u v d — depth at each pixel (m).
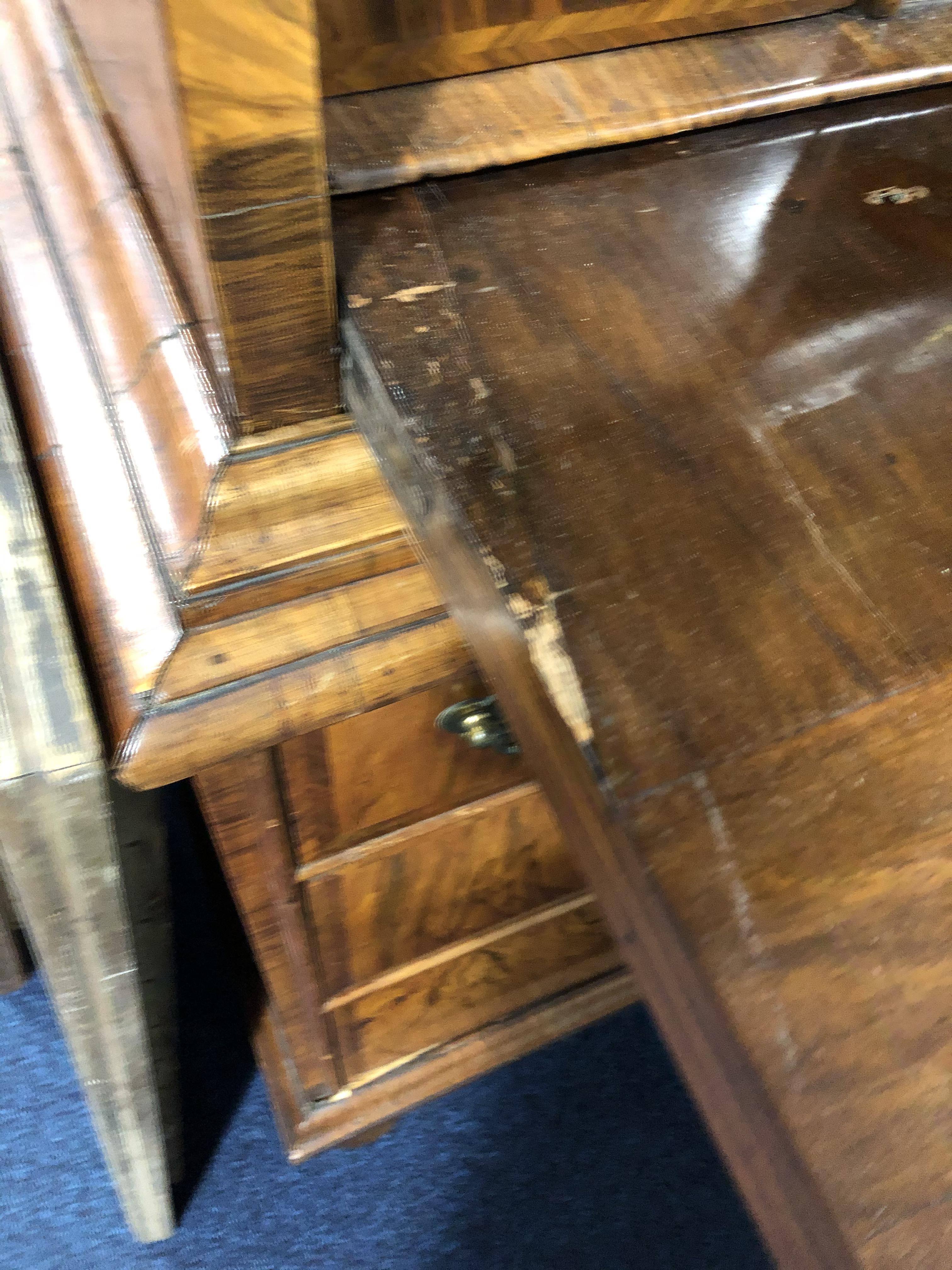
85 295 0.34
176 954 0.86
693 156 0.34
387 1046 0.72
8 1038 0.81
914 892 0.18
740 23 0.37
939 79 0.38
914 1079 0.16
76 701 0.33
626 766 0.19
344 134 0.31
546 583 0.21
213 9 0.19
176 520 0.31
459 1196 0.78
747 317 0.28
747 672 0.20
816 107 0.37
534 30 0.34
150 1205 0.69
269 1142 0.79
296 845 0.47
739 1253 0.76
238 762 0.40
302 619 0.34
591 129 0.33
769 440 0.25
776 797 0.19
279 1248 0.74
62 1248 0.73
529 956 0.71
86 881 0.38
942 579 0.22
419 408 0.25
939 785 0.19
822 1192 0.16
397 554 0.34
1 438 0.35
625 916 0.20
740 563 0.22
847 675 0.20
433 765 0.46
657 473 0.24
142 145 0.28
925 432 0.25
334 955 0.58
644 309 0.28
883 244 0.31
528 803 0.53
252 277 0.25
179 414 0.30
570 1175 0.79
